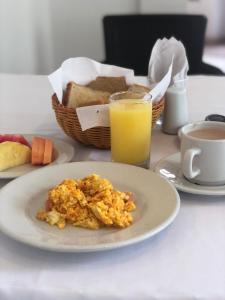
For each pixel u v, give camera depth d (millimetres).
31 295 521
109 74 1055
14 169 828
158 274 537
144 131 818
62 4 2615
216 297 501
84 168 769
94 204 621
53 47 2715
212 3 4875
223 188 729
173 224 645
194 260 562
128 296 506
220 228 635
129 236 576
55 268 552
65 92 960
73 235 598
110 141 887
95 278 533
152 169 837
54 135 1024
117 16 2113
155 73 1051
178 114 997
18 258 573
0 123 1104
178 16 2094
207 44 4988
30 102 1265
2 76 1537
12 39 2461
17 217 630
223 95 1294
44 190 717
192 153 708
